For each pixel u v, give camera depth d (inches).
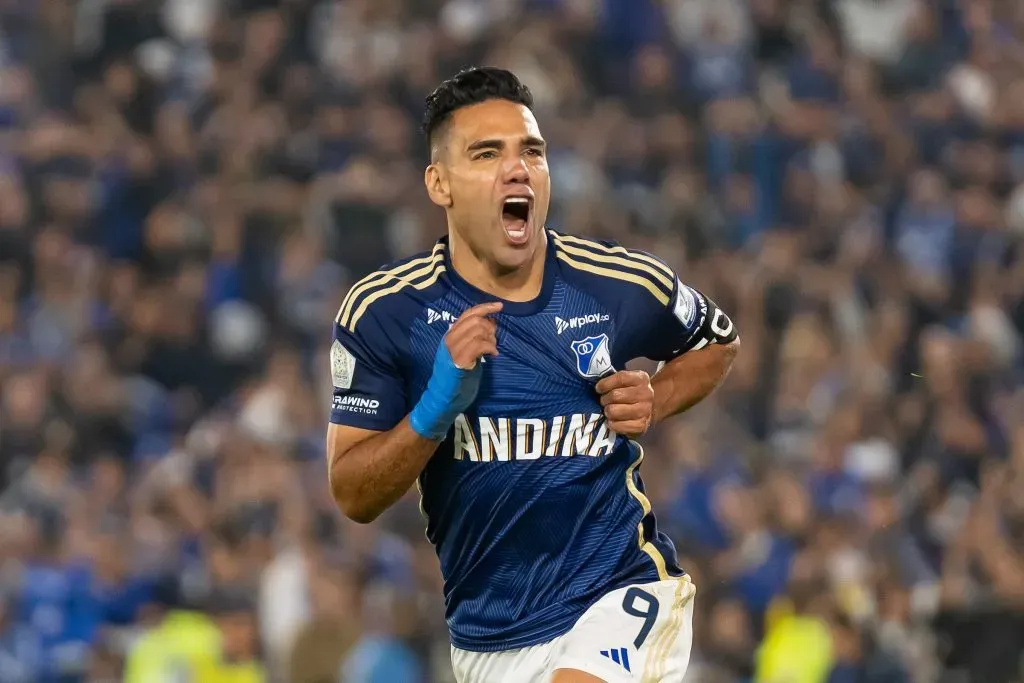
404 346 567.5
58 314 1727.4
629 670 567.5
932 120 2042.3
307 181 1854.1
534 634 575.5
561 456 567.8
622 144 1888.5
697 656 1289.4
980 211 1934.1
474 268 573.6
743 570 1358.3
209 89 1919.3
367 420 569.3
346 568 1295.5
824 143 1971.0
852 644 1268.5
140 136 1913.1
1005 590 1336.1
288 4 1988.2
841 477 1491.1
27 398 1562.5
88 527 1430.9
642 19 2039.9
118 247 1820.9
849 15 2235.5
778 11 2121.1
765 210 1923.0
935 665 1293.1
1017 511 1439.5
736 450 1536.7
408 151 1884.8
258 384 1619.1
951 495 1563.7
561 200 1803.6
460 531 578.9
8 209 1793.8
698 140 1939.0
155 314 1715.1
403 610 1242.0
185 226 1797.5
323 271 1743.4
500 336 566.3
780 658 1267.2
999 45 2171.5
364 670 1224.8
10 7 2020.2
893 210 1950.1
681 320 602.2
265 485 1430.9
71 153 1844.2
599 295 577.9
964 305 1845.5
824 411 1604.3
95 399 1599.4
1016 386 1758.1
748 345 1668.3
